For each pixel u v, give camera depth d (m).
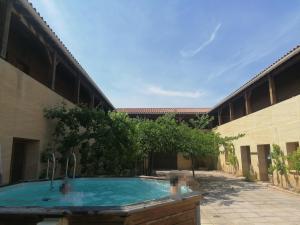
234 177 17.83
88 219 3.60
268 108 14.12
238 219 7.69
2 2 7.30
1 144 6.99
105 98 18.19
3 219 3.67
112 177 8.51
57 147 10.41
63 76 14.77
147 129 13.51
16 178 8.71
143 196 6.76
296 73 13.85
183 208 4.72
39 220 3.59
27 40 10.50
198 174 20.00
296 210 8.71
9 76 7.37
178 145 13.73
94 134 10.46
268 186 13.63
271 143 13.77
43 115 9.57
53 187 7.45
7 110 7.26
